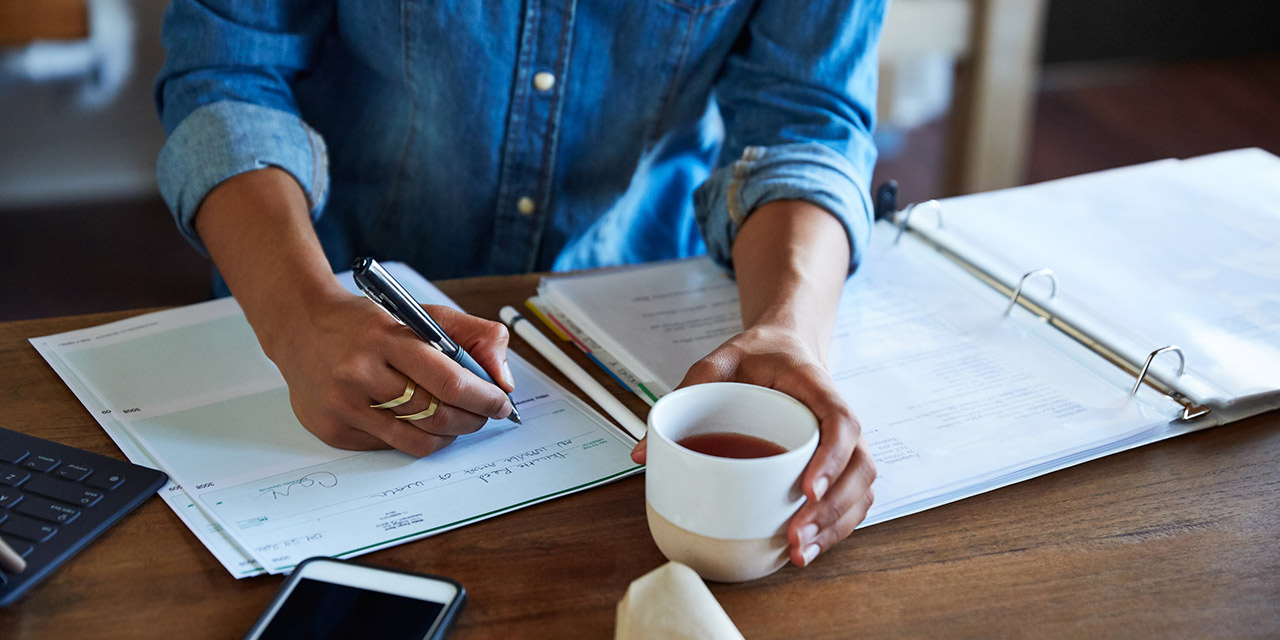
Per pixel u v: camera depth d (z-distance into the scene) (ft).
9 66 9.06
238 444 2.07
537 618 1.64
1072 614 1.68
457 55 3.11
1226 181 3.48
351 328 2.03
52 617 1.60
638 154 3.45
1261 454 2.15
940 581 1.74
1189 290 2.74
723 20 3.18
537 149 3.35
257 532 1.79
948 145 8.75
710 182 2.98
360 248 3.63
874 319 2.61
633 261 3.86
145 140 9.93
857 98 3.07
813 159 2.80
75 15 8.96
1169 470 2.08
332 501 1.89
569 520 1.88
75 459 1.97
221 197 2.57
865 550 1.81
